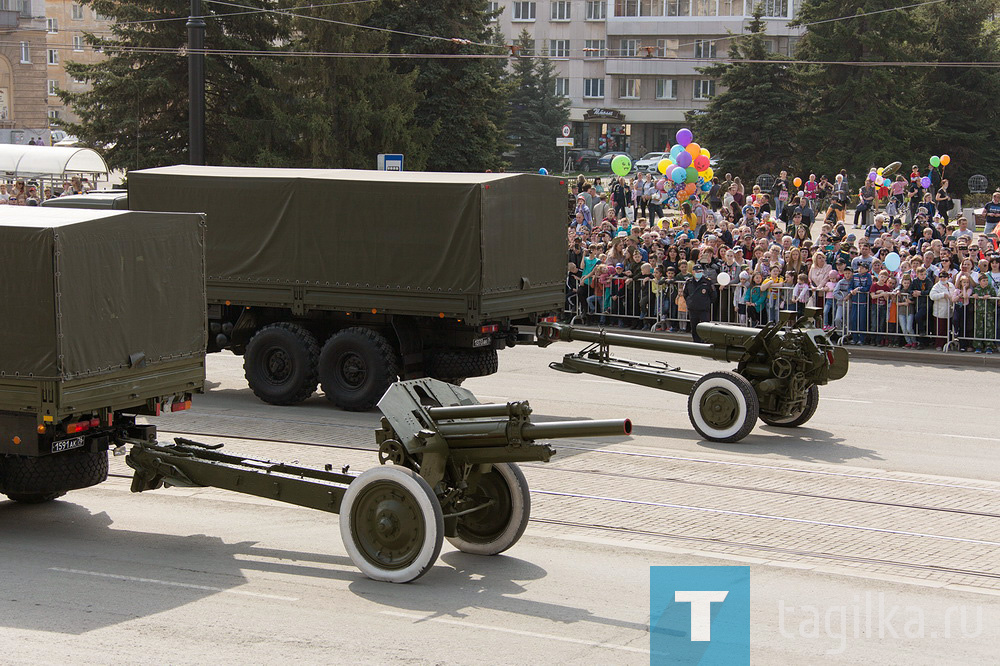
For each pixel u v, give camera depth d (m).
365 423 16.88
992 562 10.55
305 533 11.33
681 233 28.59
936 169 59.28
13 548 10.68
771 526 11.67
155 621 8.68
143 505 12.35
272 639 8.33
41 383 10.16
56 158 43.69
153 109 43.81
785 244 25.86
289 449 14.97
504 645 8.32
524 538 11.19
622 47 94.75
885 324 24.03
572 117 97.44
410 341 17.84
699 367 22.42
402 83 45.28
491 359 18.73
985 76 59.66
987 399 19.34
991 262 23.61
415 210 17.14
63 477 11.18
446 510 10.03
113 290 10.76
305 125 43.34
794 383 16.14
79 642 8.18
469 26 48.16
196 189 18.52
